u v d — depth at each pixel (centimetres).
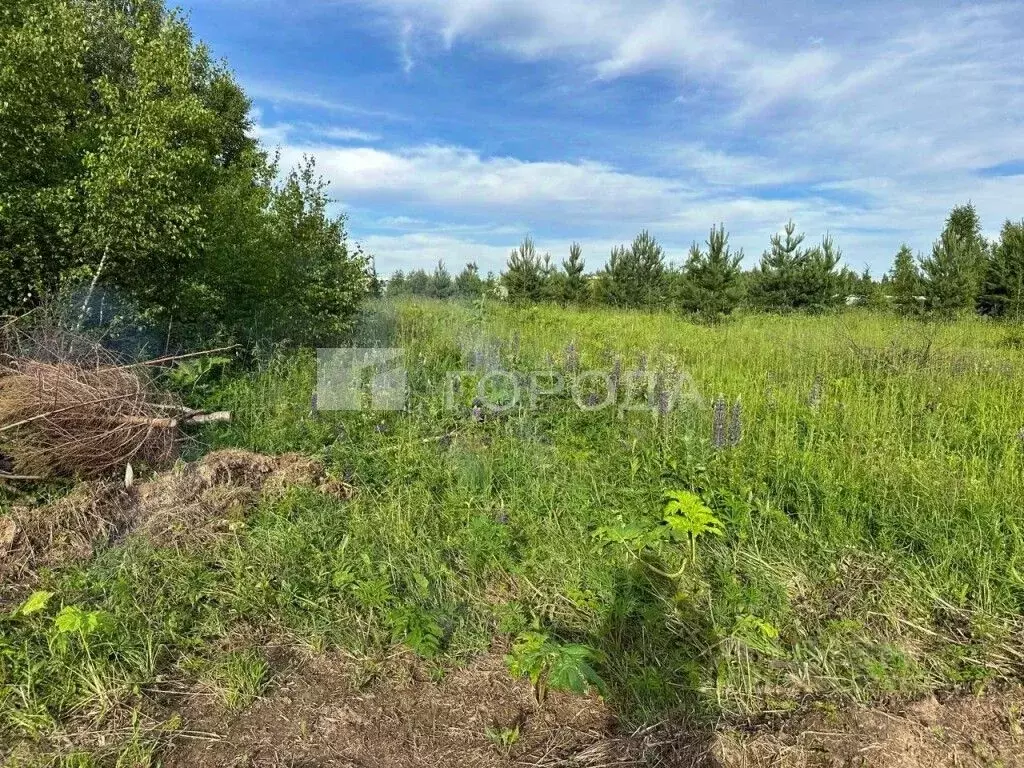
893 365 822
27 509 395
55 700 272
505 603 346
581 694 287
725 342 1101
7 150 619
